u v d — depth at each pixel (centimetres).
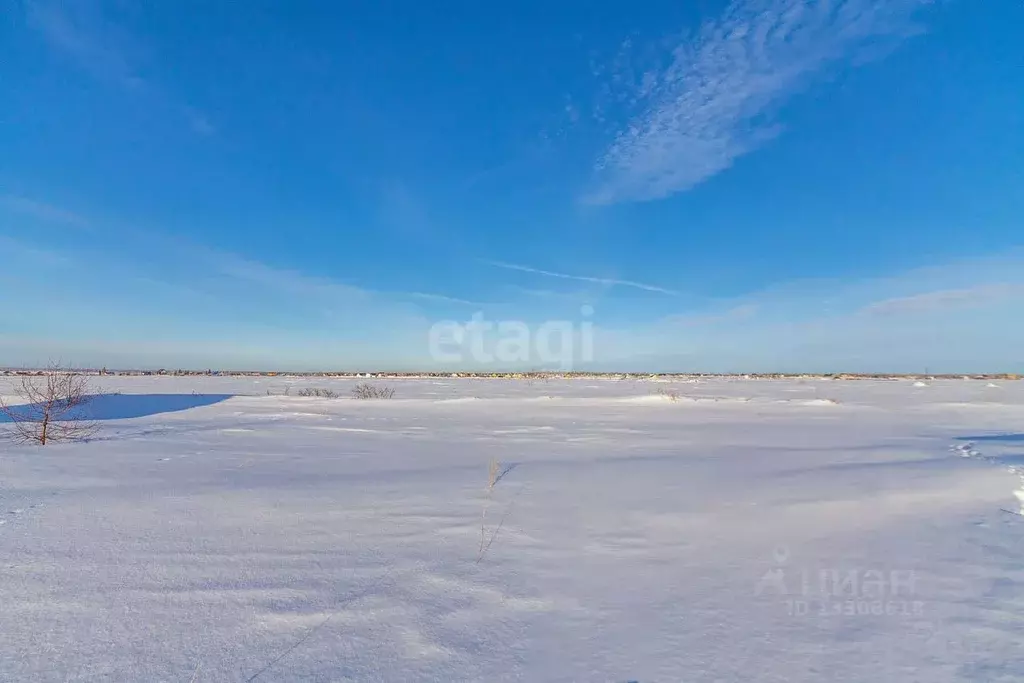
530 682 231
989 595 323
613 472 700
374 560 377
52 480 608
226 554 380
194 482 612
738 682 232
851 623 288
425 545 411
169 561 363
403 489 594
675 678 235
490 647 261
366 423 1368
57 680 225
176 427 1209
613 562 380
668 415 1661
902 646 263
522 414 1664
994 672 239
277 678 230
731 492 575
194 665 239
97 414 1473
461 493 578
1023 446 934
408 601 312
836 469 698
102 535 413
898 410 1917
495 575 354
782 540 430
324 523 461
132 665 238
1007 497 548
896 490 563
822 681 233
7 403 1380
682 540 429
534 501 545
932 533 444
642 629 281
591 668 243
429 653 254
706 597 322
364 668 240
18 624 272
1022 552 398
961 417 1683
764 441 1042
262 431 1155
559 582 344
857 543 421
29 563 352
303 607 300
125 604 297
